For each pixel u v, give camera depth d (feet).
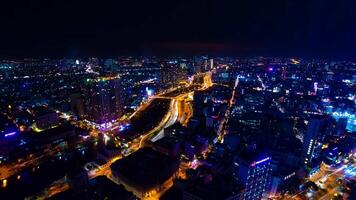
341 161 603.67
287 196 478.59
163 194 481.05
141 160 535.60
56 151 635.25
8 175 529.45
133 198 415.44
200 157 599.16
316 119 556.10
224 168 529.45
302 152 579.89
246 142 640.17
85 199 403.13
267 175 458.50
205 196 369.71
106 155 583.58
